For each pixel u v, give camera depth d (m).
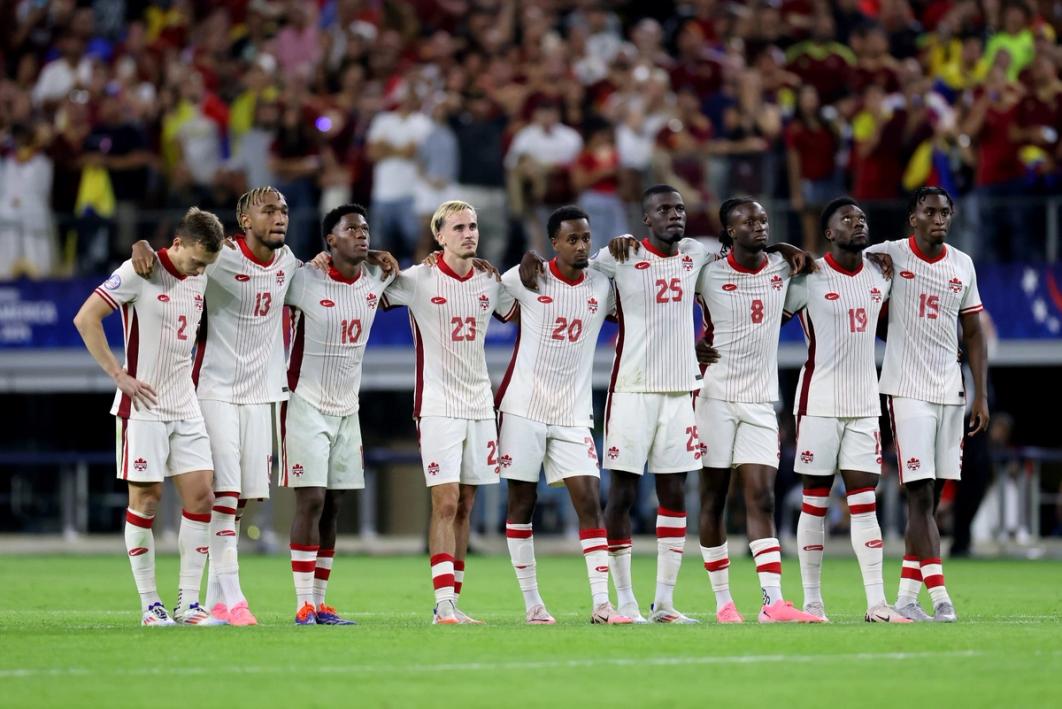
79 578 55.94
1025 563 64.88
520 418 37.50
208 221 35.53
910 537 38.19
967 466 66.75
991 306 71.88
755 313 37.94
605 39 89.12
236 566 37.00
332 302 37.19
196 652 29.84
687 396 37.75
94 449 85.31
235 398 36.81
